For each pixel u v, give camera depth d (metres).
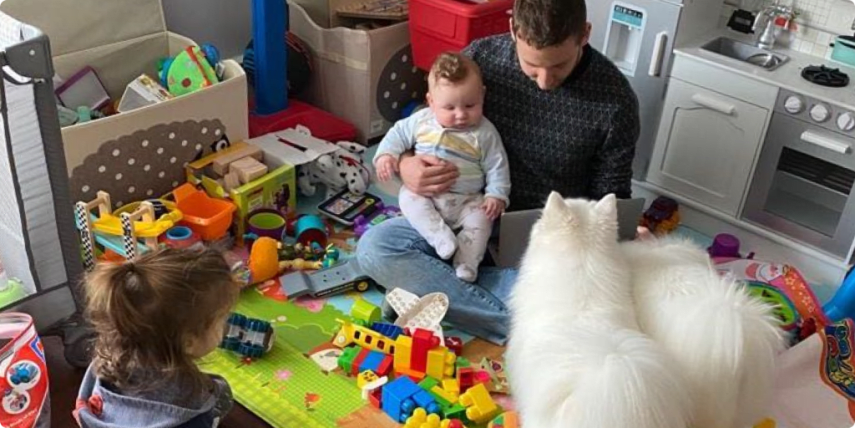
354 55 2.64
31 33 1.49
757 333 1.29
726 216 2.42
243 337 1.80
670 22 2.35
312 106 2.79
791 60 2.39
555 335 1.32
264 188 2.22
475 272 1.96
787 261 2.35
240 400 1.71
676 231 2.48
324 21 2.84
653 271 1.49
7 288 1.71
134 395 1.37
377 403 1.73
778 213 2.35
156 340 1.31
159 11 2.46
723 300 1.33
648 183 2.56
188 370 1.38
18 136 1.52
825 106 2.14
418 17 2.58
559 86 1.94
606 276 1.47
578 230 1.50
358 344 1.87
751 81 2.24
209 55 2.39
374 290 2.09
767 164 2.29
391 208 2.41
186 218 2.09
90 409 1.41
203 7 2.75
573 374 1.23
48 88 1.51
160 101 2.21
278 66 2.60
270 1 2.49
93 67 2.37
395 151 2.07
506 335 1.92
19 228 1.62
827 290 2.24
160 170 2.19
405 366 1.79
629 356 1.22
